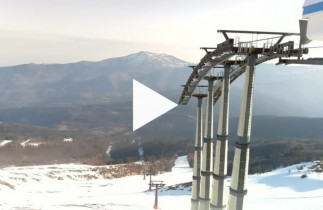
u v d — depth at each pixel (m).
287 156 168.88
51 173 142.25
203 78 38.66
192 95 44.84
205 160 38.38
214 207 30.00
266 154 193.00
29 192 101.31
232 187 22.67
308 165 97.38
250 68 22.38
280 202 57.59
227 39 23.78
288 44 19.55
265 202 59.28
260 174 104.06
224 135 30.00
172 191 92.12
